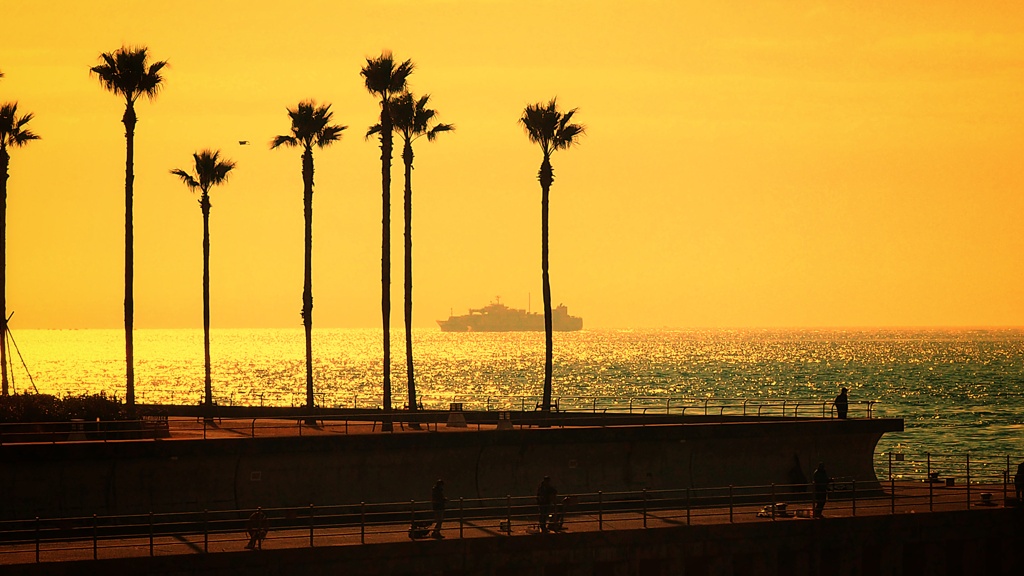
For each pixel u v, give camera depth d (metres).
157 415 142.25
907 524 121.06
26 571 91.88
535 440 125.50
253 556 97.50
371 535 107.19
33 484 108.94
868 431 140.00
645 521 112.00
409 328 161.75
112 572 93.81
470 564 104.12
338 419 158.12
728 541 113.44
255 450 114.94
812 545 116.75
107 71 161.50
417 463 121.94
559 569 108.31
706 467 133.50
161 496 112.56
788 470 137.25
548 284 172.62
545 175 174.88
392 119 162.25
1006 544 125.06
